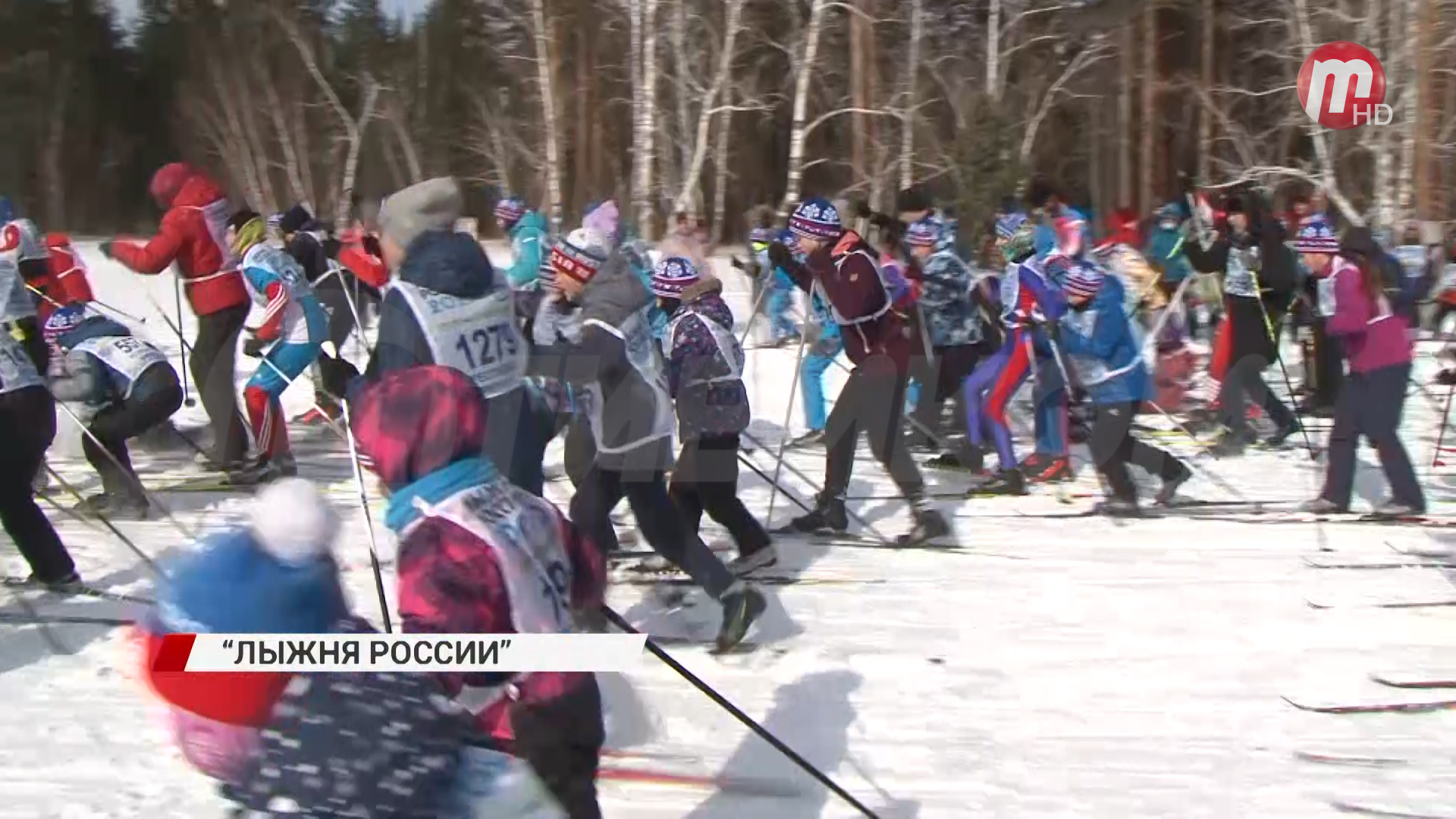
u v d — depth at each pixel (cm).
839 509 631
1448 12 1744
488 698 246
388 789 221
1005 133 1545
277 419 722
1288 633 493
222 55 4081
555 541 253
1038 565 583
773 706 427
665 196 2444
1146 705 428
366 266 801
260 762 220
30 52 4034
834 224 604
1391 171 1770
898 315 621
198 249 720
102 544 602
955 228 980
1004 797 366
